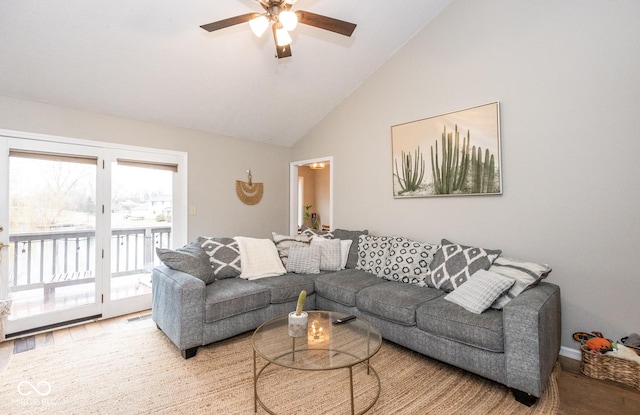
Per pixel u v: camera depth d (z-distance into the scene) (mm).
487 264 2629
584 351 2264
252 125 4332
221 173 4309
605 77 2385
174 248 3910
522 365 1879
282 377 2197
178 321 2439
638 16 2260
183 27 2727
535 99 2711
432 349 2322
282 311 3027
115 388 2053
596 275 2432
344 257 3662
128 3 2404
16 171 2896
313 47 3377
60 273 3125
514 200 2836
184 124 3889
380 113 3906
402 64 3670
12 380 2145
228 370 2285
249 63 3320
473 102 3086
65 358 2449
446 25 3291
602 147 2400
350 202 4266
